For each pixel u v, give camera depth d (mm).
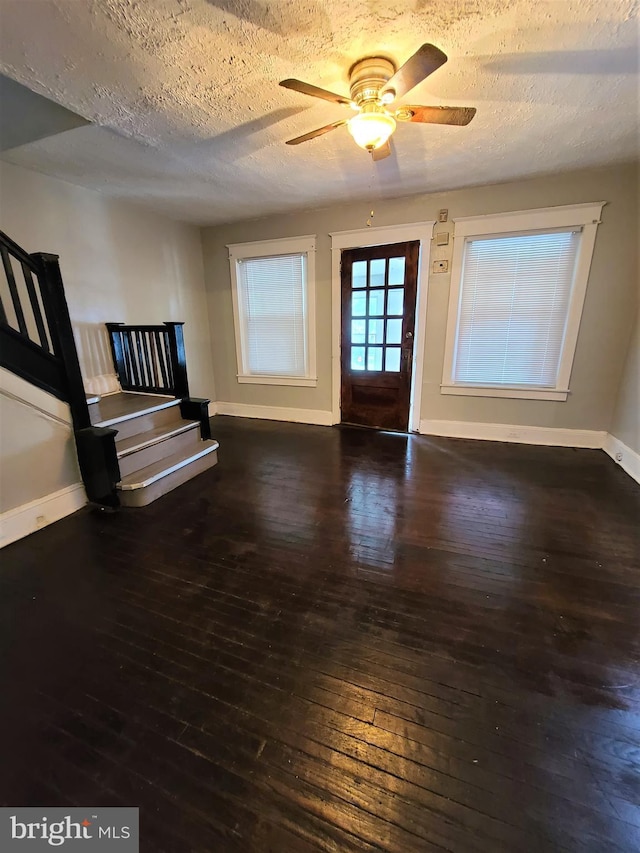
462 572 1959
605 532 2299
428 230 3689
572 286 3391
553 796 1039
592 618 1648
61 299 2410
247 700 1323
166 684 1387
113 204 3648
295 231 4227
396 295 4000
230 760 1142
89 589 1885
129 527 2443
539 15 1459
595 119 2254
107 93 1924
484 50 1662
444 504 2668
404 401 4262
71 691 1366
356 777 1095
